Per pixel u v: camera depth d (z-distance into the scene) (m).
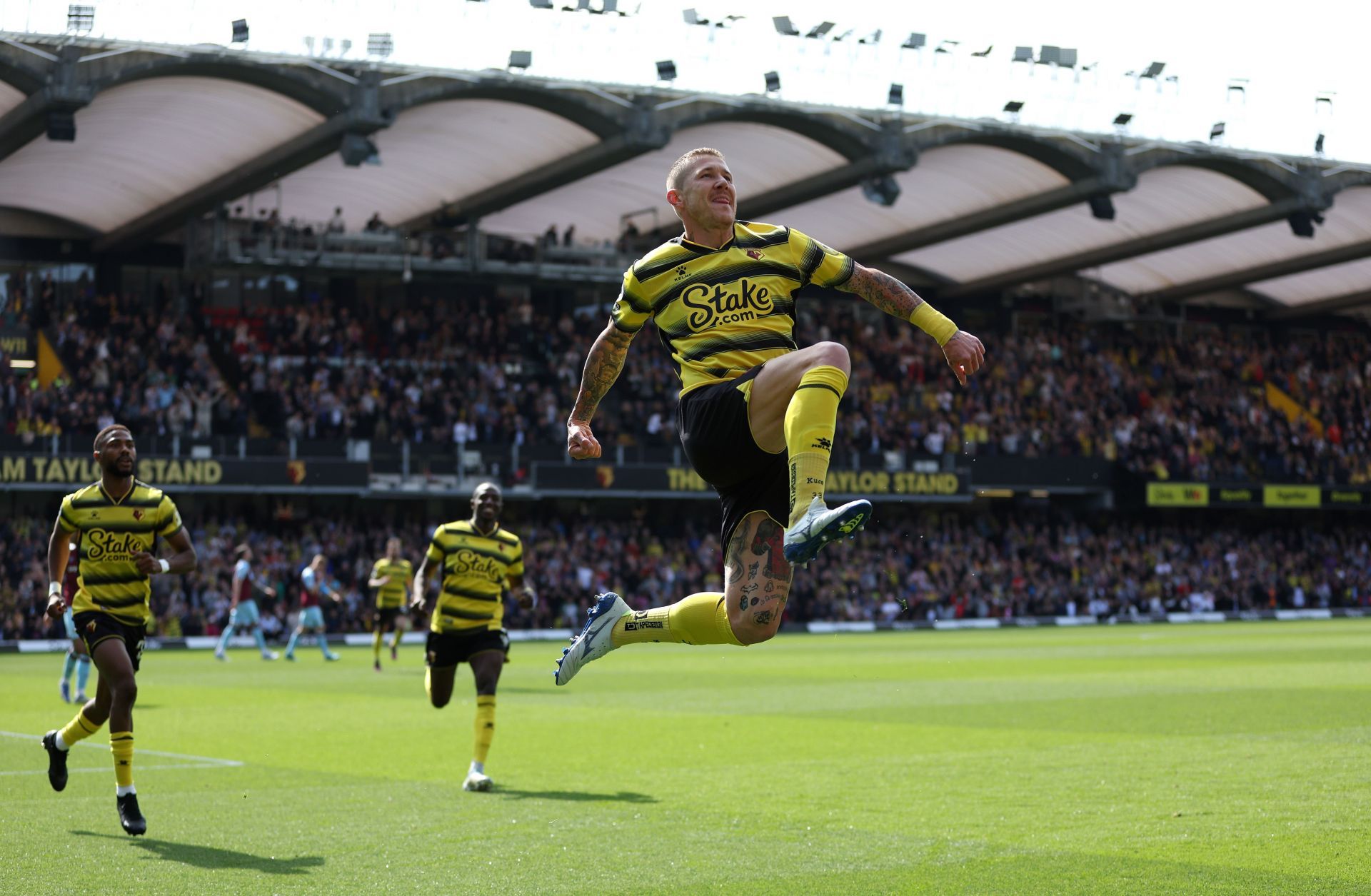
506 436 41.03
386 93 31.09
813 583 41.78
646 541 42.12
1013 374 48.81
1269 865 6.69
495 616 10.27
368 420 39.75
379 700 17.48
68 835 7.88
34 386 37.06
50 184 36.62
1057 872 6.61
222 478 35.66
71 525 8.20
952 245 46.62
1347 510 51.19
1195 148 38.34
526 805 8.89
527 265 39.78
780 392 4.50
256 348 39.94
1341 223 44.44
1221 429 50.59
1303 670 21.22
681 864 6.95
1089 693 17.33
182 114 31.75
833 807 8.64
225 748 12.19
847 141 35.44
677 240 4.88
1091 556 47.28
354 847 7.46
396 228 41.31
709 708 15.97
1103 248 45.25
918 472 44.00
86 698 17.42
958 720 14.09
